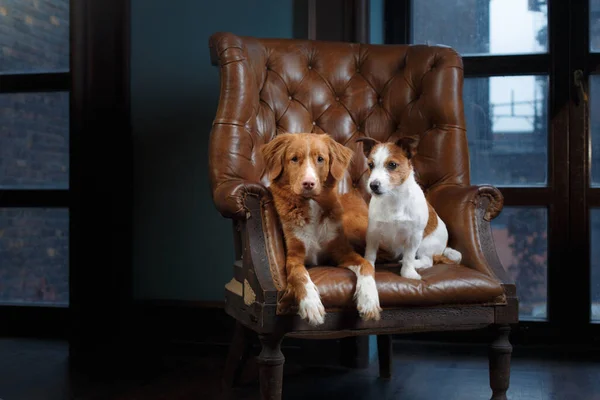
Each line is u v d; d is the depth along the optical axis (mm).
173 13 3219
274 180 2047
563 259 3154
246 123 2295
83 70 3182
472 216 2166
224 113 2271
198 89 3203
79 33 3184
